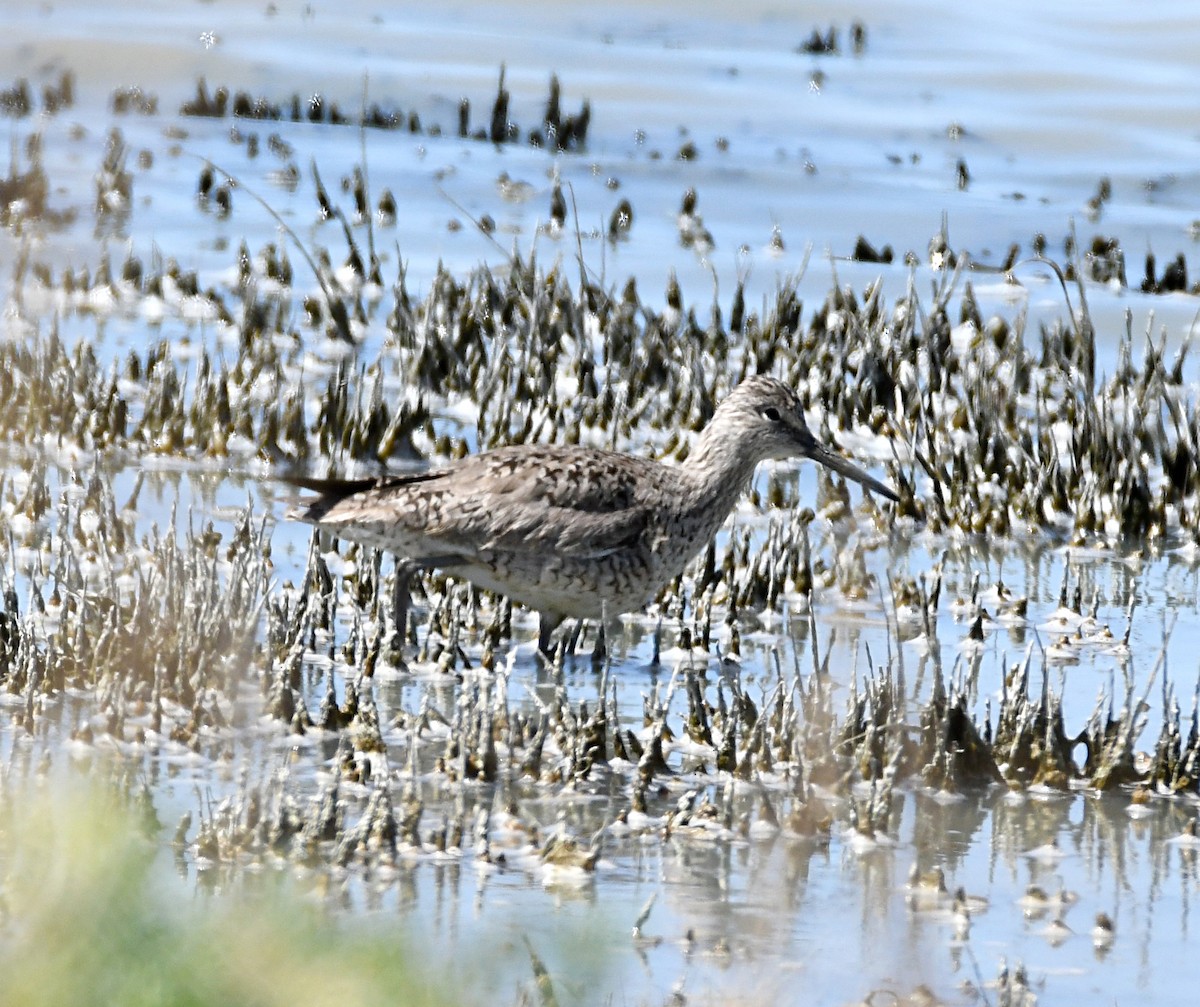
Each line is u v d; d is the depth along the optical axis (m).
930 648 10.50
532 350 17.33
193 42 30.22
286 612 11.19
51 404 15.55
